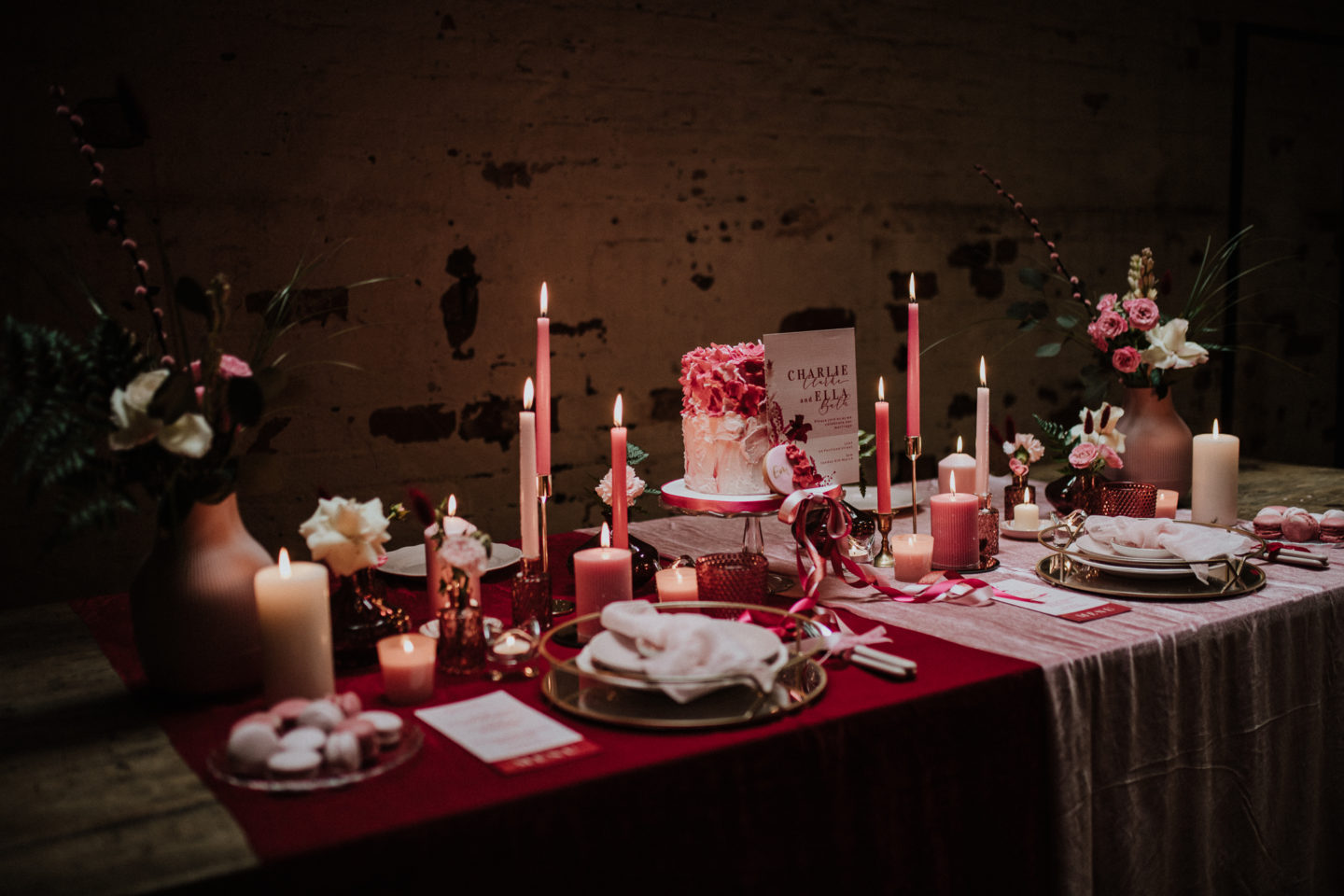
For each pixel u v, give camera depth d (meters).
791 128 3.33
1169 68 4.08
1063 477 1.91
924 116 3.56
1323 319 4.69
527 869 0.90
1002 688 1.14
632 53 3.04
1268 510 1.77
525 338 2.98
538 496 1.35
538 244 2.97
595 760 0.96
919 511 2.03
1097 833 1.25
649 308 3.16
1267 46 4.32
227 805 0.90
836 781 1.05
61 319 2.40
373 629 1.27
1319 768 1.46
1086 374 2.00
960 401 3.76
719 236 3.25
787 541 1.88
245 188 2.58
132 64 2.43
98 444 2.32
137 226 2.47
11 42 2.31
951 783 1.12
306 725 0.98
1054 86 3.81
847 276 3.49
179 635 1.12
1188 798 1.32
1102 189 3.98
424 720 1.08
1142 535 1.49
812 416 1.51
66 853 0.82
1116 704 1.23
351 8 2.65
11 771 0.98
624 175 3.07
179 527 1.14
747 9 3.20
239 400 1.10
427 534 1.35
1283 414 4.61
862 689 1.12
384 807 0.88
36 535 2.40
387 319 2.78
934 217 3.63
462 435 2.92
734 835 1.00
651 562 1.55
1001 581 1.55
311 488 2.72
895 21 3.46
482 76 2.84
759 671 1.05
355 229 2.72
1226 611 1.36
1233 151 4.29
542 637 1.17
